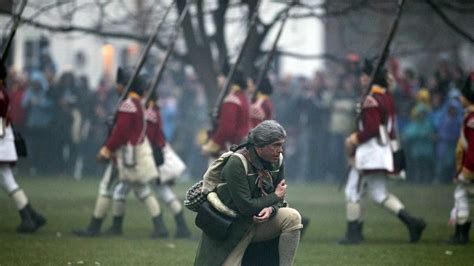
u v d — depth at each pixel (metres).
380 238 33.75
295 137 61.72
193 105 63.06
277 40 37.25
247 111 34.69
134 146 33.03
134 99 33.28
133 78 33.44
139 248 30.45
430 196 50.72
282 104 61.50
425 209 44.34
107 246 30.77
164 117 62.91
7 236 32.56
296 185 58.66
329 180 61.97
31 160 63.12
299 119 61.31
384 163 31.95
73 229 35.22
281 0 49.84
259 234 21.38
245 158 21.02
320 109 61.03
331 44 76.81
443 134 56.81
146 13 48.72
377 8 44.84
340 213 42.38
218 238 20.91
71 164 63.62
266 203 20.92
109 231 34.34
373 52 68.31
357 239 32.25
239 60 35.59
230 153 21.23
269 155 20.89
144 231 35.59
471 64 79.56
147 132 33.66
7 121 32.41
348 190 32.56
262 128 20.84
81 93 62.91
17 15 33.16
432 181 58.66
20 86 62.19
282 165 21.61
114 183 33.97
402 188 55.78
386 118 32.25
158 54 70.31
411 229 32.06
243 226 21.00
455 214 31.72
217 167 21.20
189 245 31.53
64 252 29.14
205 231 21.06
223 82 36.50
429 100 57.41
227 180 20.92
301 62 78.81
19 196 33.25
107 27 52.09
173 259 28.14
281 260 21.47
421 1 43.06
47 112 62.09
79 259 27.80
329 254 29.45
